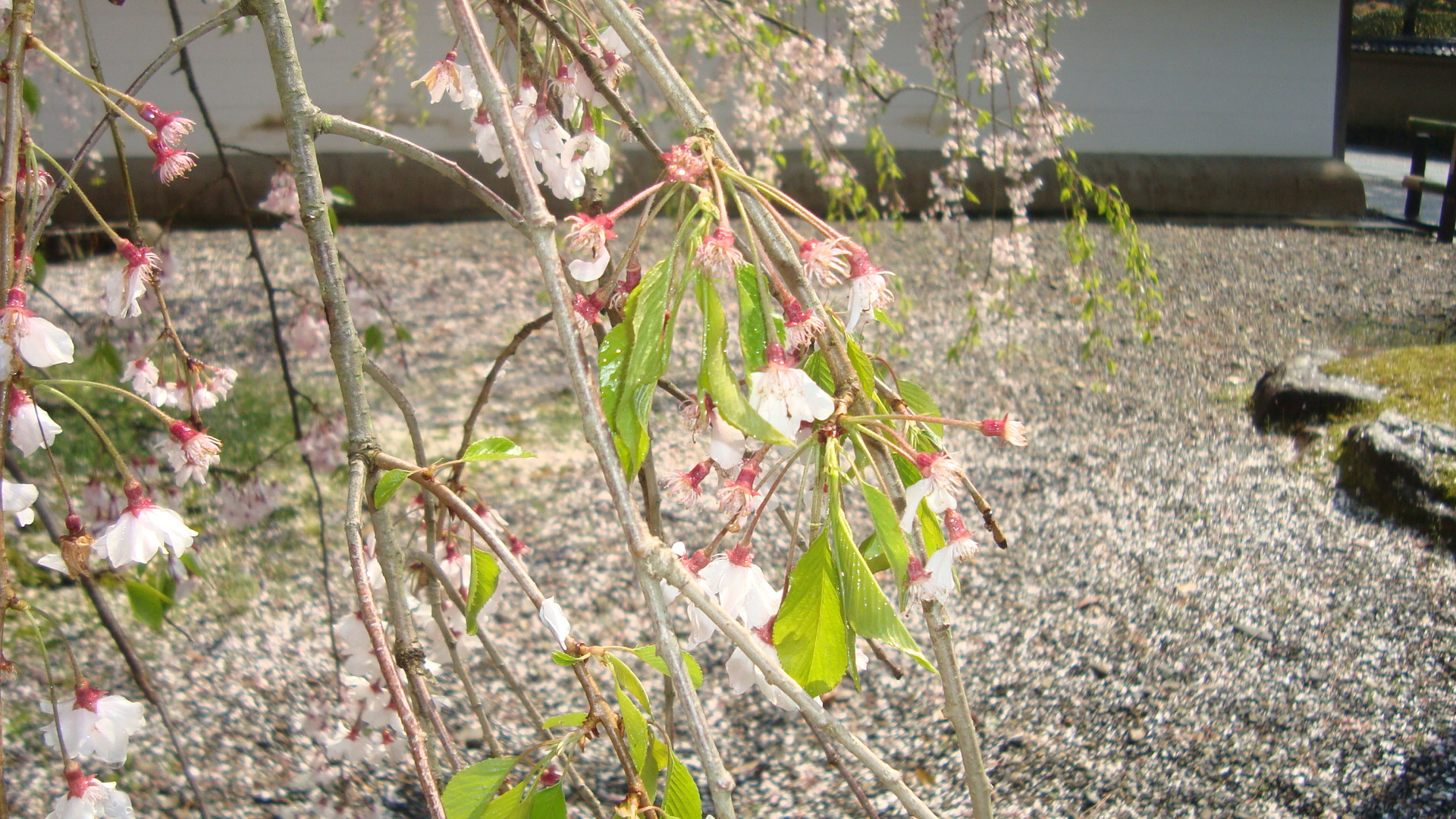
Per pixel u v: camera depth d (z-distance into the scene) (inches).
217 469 45.0
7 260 15.2
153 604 18.7
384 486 15.6
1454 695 46.8
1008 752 45.4
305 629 53.4
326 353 49.8
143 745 43.9
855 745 12.5
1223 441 77.6
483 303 110.0
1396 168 226.2
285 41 17.1
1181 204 160.7
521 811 14.0
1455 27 350.3
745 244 13.9
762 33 52.1
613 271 15.0
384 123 73.1
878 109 59.7
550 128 17.2
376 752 31.9
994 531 14.7
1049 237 140.0
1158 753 44.7
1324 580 57.3
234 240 129.3
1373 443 66.8
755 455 14.8
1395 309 111.7
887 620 13.0
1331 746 44.3
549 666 51.6
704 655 52.4
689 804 14.0
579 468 71.8
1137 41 158.6
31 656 48.0
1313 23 160.4
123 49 134.4
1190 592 56.8
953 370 92.7
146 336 46.1
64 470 58.4
